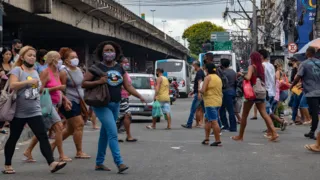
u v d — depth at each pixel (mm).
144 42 61906
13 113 9070
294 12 35688
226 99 16578
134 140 14195
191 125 18469
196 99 18156
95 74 9047
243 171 9500
